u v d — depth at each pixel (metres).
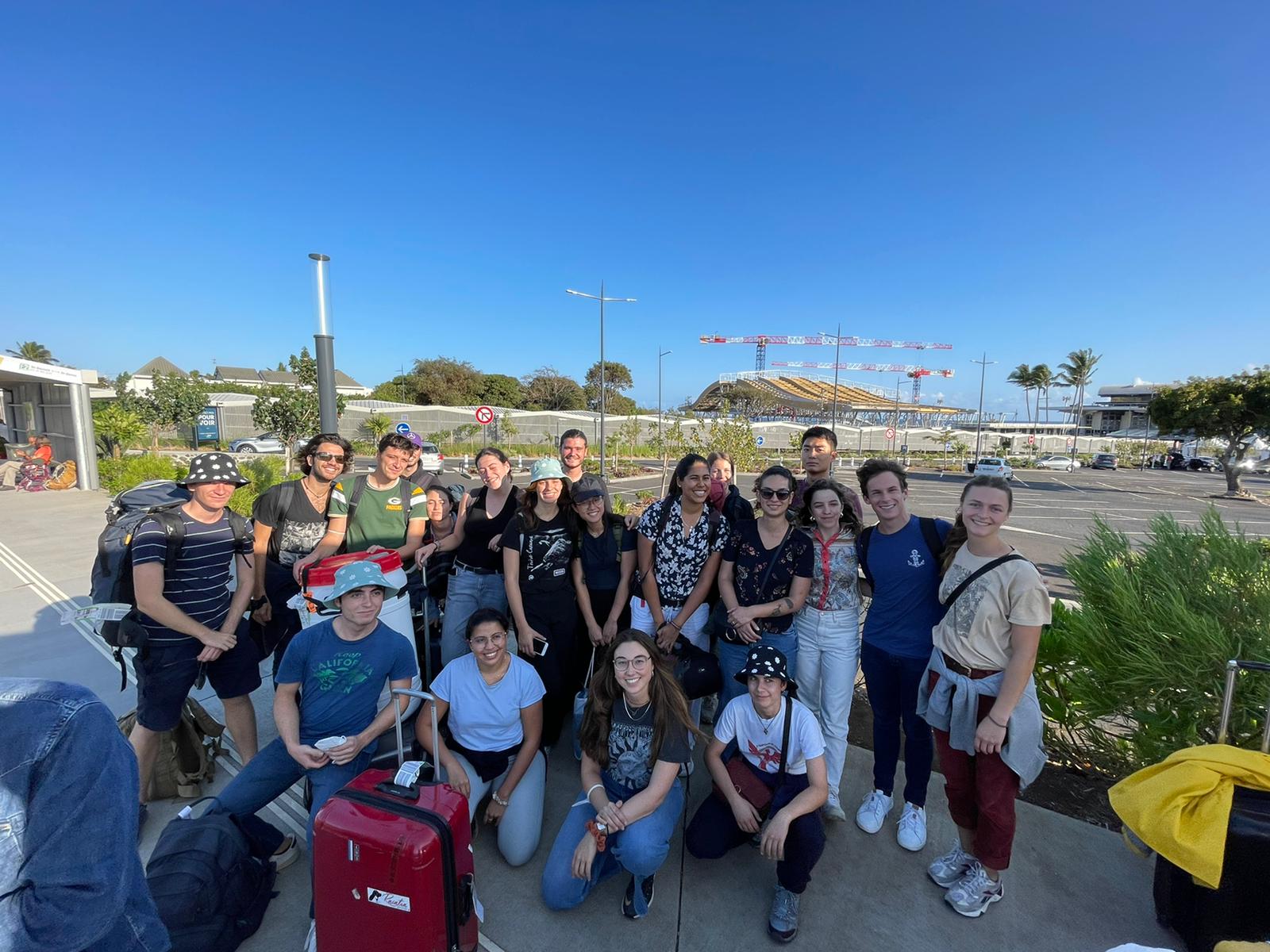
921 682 2.50
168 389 30.17
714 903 2.38
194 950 1.93
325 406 6.92
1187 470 43.75
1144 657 2.96
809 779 2.32
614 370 83.38
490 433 36.69
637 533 3.42
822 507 2.88
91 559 7.64
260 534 3.44
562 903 2.28
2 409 19.88
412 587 3.51
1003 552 2.25
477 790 2.62
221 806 2.30
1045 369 82.19
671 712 2.40
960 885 2.37
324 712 2.47
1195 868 1.92
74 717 1.07
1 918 0.99
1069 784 3.22
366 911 1.76
